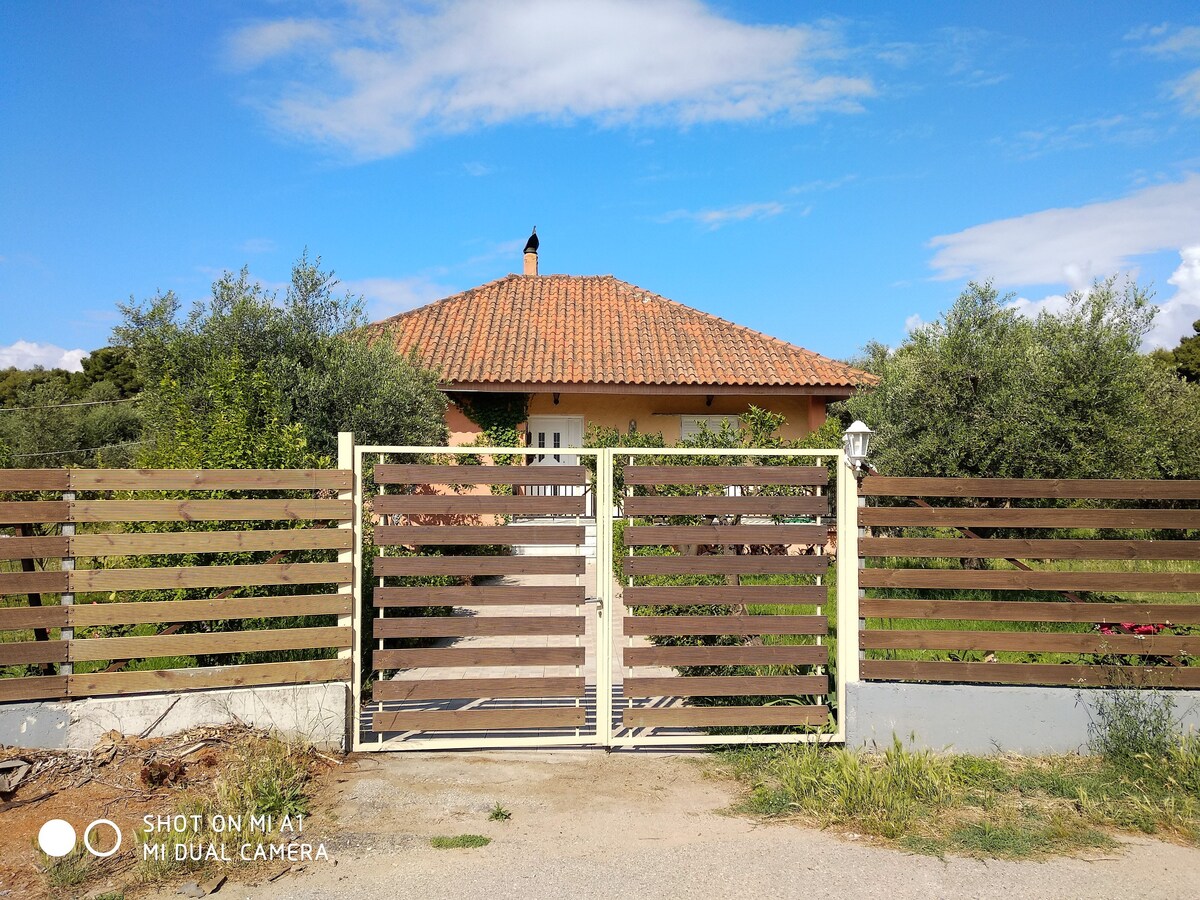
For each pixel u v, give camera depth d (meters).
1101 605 5.73
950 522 5.84
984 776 5.32
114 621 5.45
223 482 5.68
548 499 5.98
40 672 6.24
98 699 5.43
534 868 4.19
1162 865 4.25
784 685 5.96
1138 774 5.23
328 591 6.88
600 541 5.94
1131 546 5.73
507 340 18.16
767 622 5.95
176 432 8.82
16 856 4.23
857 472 5.94
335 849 4.40
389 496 5.91
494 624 5.91
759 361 17.94
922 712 5.78
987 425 11.55
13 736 5.27
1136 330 12.16
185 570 5.57
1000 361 11.74
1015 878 4.11
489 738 6.03
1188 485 5.68
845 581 5.90
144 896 3.89
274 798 4.79
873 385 16.80
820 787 5.07
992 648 5.82
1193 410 16.94
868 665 5.88
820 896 3.93
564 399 18.14
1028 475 11.54
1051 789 5.15
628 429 18.08
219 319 11.36
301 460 7.87
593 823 4.76
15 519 5.30
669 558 5.98
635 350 18.08
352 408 11.36
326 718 5.71
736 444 14.32
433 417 13.98
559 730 6.27
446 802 5.04
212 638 5.59
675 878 4.09
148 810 4.72
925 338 12.66
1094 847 4.45
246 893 3.93
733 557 6.00
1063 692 5.69
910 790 5.07
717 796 5.18
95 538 5.45
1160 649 5.69
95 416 31.66
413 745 5.86
